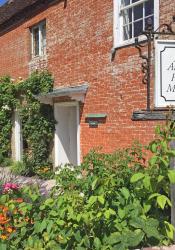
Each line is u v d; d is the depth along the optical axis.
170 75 4.39
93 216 4.31
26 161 14.10
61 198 4.56
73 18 12.27
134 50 9.53
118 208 4.36
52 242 4.42
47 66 14.09
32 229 4.78
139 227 4.23
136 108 9.51
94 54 11.16
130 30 10.03
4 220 4.96
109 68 10.48
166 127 4.56
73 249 4.36
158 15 8.84
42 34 14.85
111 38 10.41
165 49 4.37
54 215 4.50
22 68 16.06
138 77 9.41
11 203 5.12
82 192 4.99
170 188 4.57
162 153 4.38
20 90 15.78
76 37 12.11
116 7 10.21
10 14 16.84
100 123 10.89
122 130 9.99
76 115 12.97
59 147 13.69
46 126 13.79
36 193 5.21
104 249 4.14
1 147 17.52
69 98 12.51
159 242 4.38
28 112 14.41
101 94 10.84
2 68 18.05
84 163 6.00
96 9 11.05
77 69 12.09
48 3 13.82
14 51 16.78
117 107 10.19
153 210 4.59
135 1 9.85
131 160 5.75
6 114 17.22
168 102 4.39
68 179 5.51
